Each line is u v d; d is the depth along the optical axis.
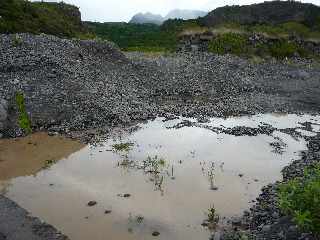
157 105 29.61
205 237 13.34
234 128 25.08
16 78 27.61
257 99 33.28
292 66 50.19
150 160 19.73
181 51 57.94
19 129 23.19
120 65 37.56
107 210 15.01
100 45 38.97
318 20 67.50
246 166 19.36
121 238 13.33
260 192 16.58
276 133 24.83
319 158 20.33
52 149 21.14
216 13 69.25
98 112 25.92
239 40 58.94
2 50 31.00
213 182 17.41
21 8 53.97
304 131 25.56
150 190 16.62
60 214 14.76
